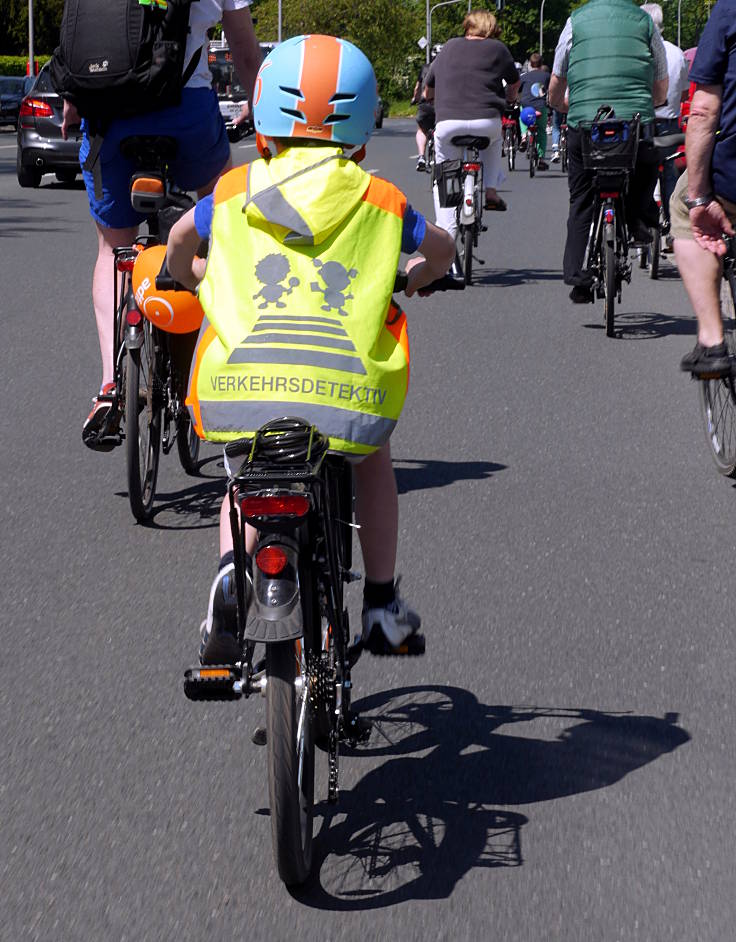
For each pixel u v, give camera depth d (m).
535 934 3.06
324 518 3.23
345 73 3.29
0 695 4.22
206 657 3.39
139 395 5.71
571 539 5.64
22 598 5.00
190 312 5.11
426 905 3.16
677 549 5.53
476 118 12.26
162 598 5.02
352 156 3.43
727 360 6.33
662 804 3.61
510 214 18.73
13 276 12.51
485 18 12.41
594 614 4.87
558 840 3.43
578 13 9.97
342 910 3.15
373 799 3.65
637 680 4.35
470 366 8.92
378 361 3.25
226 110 22.30
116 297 5.84
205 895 3.21
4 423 7.41
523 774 3.77
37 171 20.77
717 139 6.17
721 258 6.39
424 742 3.96
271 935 3.06
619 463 6.74
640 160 9.82
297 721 3.07
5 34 61.69
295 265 3.25
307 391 3.19
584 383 8.45
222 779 3.73
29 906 3.16
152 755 3.86
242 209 3.28
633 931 3.07
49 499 6.14
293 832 3.04
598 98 9.77
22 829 3.48
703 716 4.11
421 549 5.52
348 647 3.72
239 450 3.16
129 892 3.22
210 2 5.99
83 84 5.85
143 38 5.83
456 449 6.98
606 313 9.93
